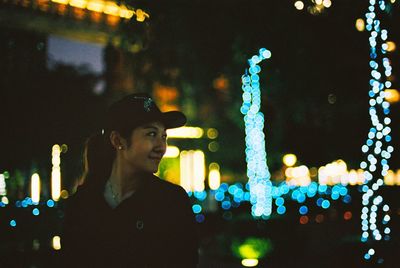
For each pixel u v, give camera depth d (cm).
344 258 970
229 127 1914
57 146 1241
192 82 1335
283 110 1400
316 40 1154
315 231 1393
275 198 1775
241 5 1122
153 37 1119
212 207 1848
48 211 1174
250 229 1200
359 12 1070
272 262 1112
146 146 336
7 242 1078
